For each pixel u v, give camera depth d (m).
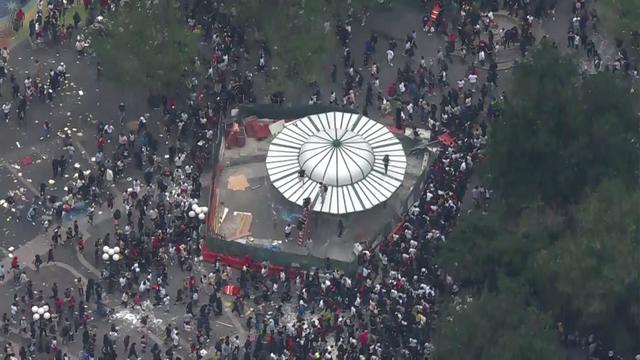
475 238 198.88
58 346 198.50
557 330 194.25
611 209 194.75
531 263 195.00
